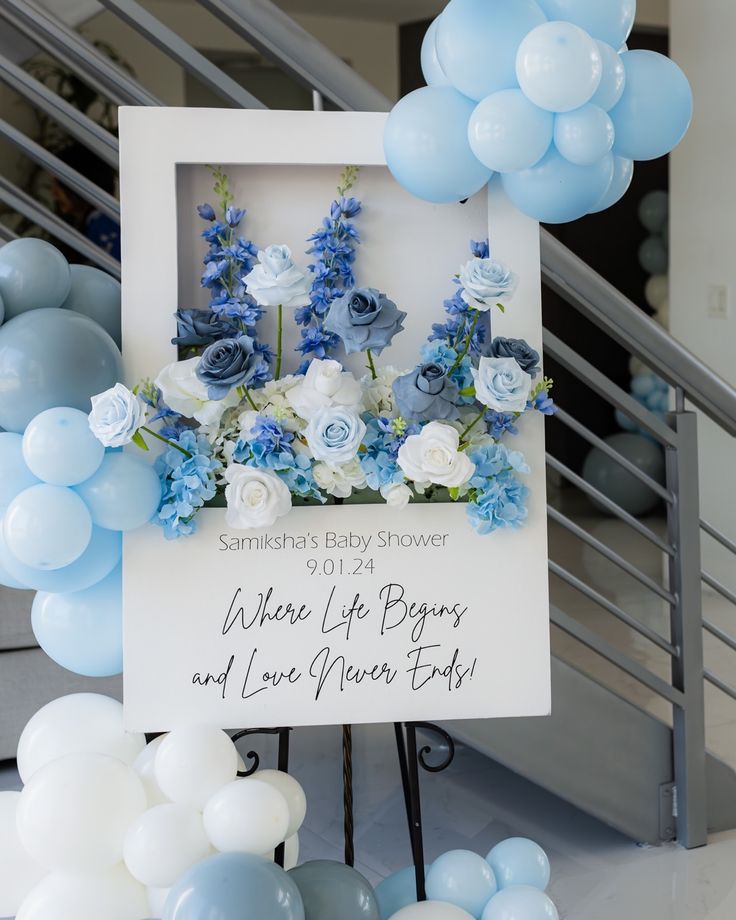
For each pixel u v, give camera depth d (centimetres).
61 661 149
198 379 132
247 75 635
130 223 140
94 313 155
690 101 138
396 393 132
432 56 151
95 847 142
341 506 142
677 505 236
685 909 215
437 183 136
